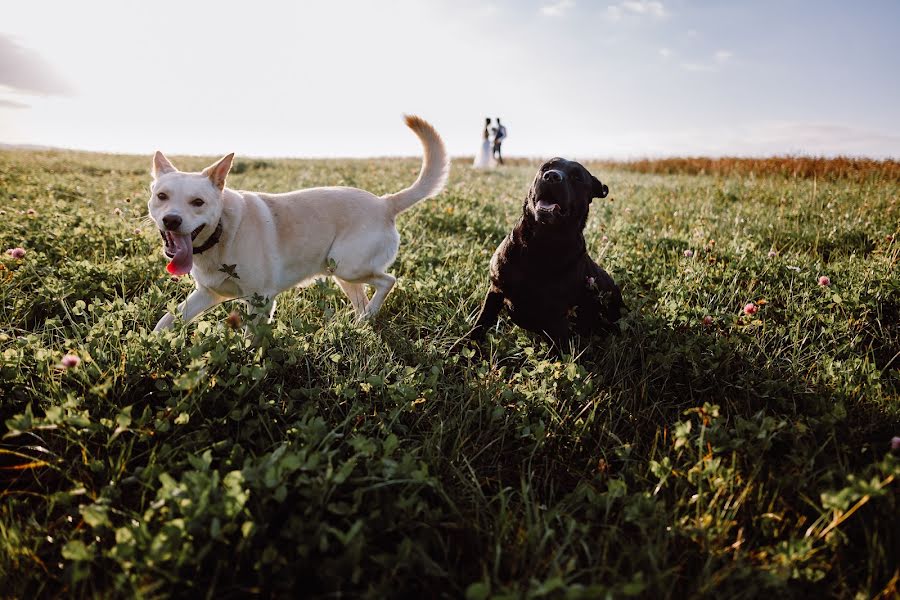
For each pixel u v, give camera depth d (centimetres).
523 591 151
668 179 1297
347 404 244
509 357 318
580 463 230
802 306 353
